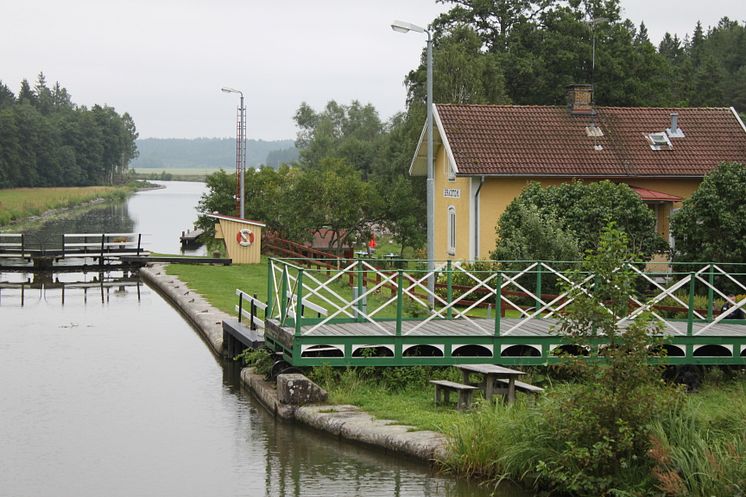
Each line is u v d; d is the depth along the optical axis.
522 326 18.47
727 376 18.12
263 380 18.34
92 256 45.22
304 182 42.66
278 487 12.95
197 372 20.66
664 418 12.05
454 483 12.95
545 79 60.41
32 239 61.12
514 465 12.56
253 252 44.50
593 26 59.09
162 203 129.62
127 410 17.30
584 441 12.02
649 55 62.22
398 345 16.83
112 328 26.69
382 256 42.47
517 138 34.22
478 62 53.41
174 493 12.83
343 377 16.94
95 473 13.70
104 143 193.50
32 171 147.38
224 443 15.09
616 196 28.31
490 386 15.62
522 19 63.00
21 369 20.83
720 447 11.59
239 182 52.28
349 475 13.37
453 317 20.75
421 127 51.09
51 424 16.38
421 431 14.32
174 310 30.58
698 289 27.72
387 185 46.75
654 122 36.19
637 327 12.30
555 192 28.77
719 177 27.50
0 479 13.44
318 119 125.62
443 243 36.56
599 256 12.58
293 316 18.59
